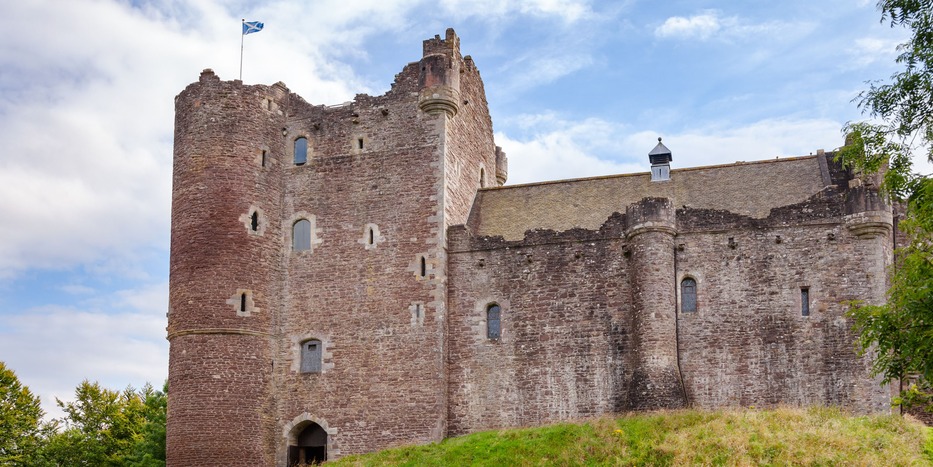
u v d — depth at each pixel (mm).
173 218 40688
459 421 38219
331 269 40375
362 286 39812
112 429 57219
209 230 39594
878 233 35781
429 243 39469
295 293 40531
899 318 20938
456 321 39156
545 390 37625
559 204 42156
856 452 29719
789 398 35438
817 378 35344
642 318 36281
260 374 39094
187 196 40219
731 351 36250
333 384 39094
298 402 39344
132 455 52656
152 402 58281
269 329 39938
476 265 39500
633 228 37281
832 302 35781
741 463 29453
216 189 40031
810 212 36750
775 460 29703
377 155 41031
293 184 41781
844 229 36250
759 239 36969
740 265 36906
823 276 36094
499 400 37969
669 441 31641
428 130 40688
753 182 40344
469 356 38688
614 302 37594
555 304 38281
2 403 54625
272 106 42125
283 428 39250
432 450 35719
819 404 35031
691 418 33469
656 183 41750
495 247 39469
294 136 42281
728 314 36594
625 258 37906
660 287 36438
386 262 39781
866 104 22031
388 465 34719
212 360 38406
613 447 32094
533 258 38906
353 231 40531
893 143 21844
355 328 39438
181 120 41375
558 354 37781
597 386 37062
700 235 37438
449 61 41094
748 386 35844
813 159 40625
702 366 36344
